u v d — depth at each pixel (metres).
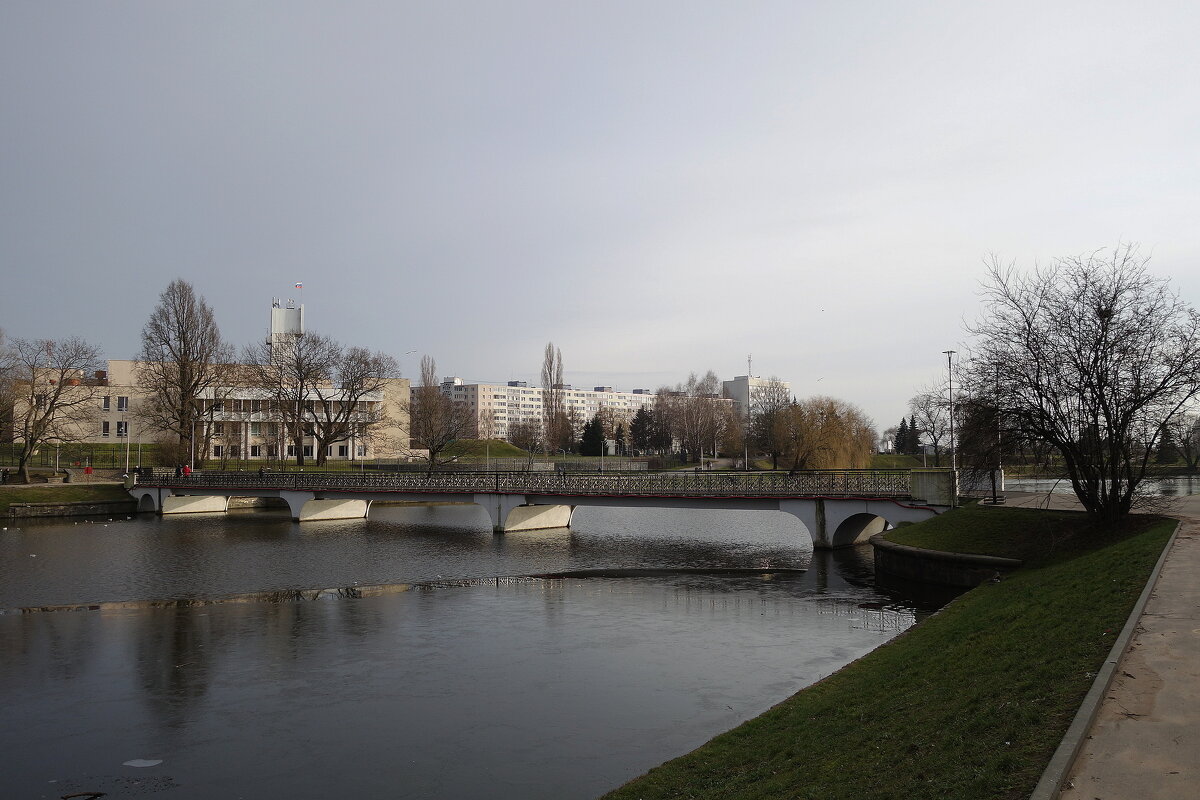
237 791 15.84
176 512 85.81
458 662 24.88
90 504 83.56
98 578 42.25
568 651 26.11
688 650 26.11
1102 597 18.55
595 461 138.00
